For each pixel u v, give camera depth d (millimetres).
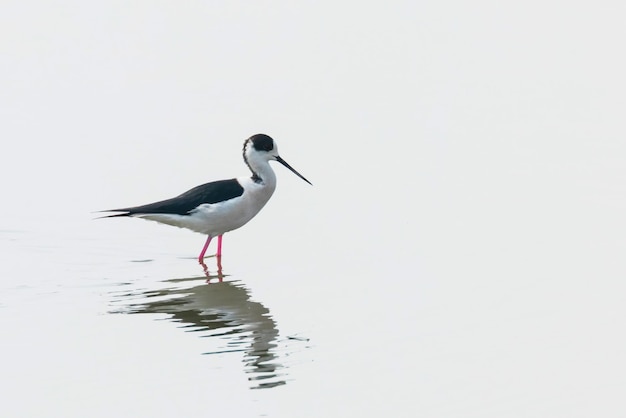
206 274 16188
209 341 12914
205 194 16750
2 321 13711
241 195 16922
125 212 16734
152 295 15000
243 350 12562
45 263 16875
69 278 15953
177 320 13766
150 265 16828
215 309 14227
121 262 16984
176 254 17547
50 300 14727
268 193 17297
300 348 12641
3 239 18250
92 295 14984
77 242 18141
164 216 16594
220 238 17172
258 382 11539
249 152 17188
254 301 14633
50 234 18578
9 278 15969
